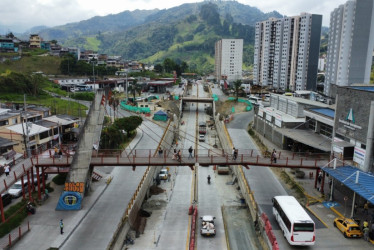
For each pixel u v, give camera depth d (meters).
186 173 65.94
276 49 171.12
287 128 70.94
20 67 165.88
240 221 45.50
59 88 137.75
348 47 128.50
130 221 42.06
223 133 88.06
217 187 58.56
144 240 39.91
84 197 46.69
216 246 38.41
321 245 34.41
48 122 73.50
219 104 137.00
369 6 124.31
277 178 55.84
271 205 45.12
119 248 36.31
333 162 45.88
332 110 67.38
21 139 62.59
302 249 33.75
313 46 154.50
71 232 37.38
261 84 186.88
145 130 89.38
